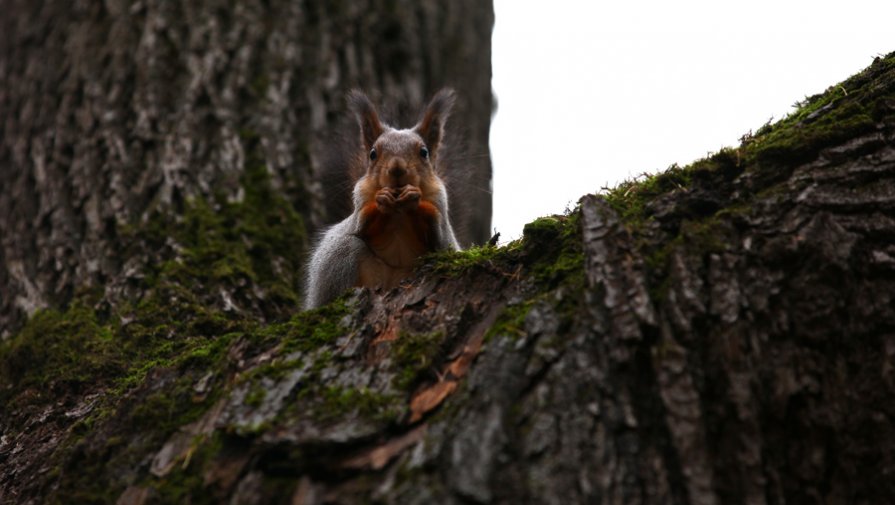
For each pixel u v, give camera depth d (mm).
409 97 13484
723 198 7004
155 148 11836
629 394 5961
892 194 6770
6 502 7441
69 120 12281
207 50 12773
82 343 9461
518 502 5488
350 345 6777
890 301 6504
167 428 6789
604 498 5551
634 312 6199
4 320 10703
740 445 5879
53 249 11016
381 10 14156
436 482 5574
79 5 13602
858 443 6195
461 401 6008
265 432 6113
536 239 7227
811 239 6574
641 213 7035
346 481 5766
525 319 6414
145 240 10852
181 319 9820
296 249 11398
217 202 11453
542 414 5855
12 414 8656
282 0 13609
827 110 7375
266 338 7109
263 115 12406
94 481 6746
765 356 6227
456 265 7496
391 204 10000
